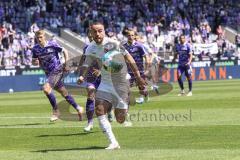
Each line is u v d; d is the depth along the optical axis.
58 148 25.34
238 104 47.44
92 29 24.70
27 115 42.53
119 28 112.12
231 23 126.81
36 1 106.88
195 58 104.50
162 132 29.70
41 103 55.50
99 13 113.25
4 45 93.81
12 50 93.56
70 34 105.69
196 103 49.56
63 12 109.31
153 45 107.69
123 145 25.47
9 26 97.00
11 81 84.56
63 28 107.00
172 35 113.44
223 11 127.50
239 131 29.31
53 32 105.25
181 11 122.38
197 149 23.55
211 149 23.47
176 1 123.31
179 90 71.56
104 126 24.03
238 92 64.25
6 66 84.56
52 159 21.36
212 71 106.06
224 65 107.69
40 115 42.22
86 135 29.72
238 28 126.19
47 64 35.94
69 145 26.27
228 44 118.12
